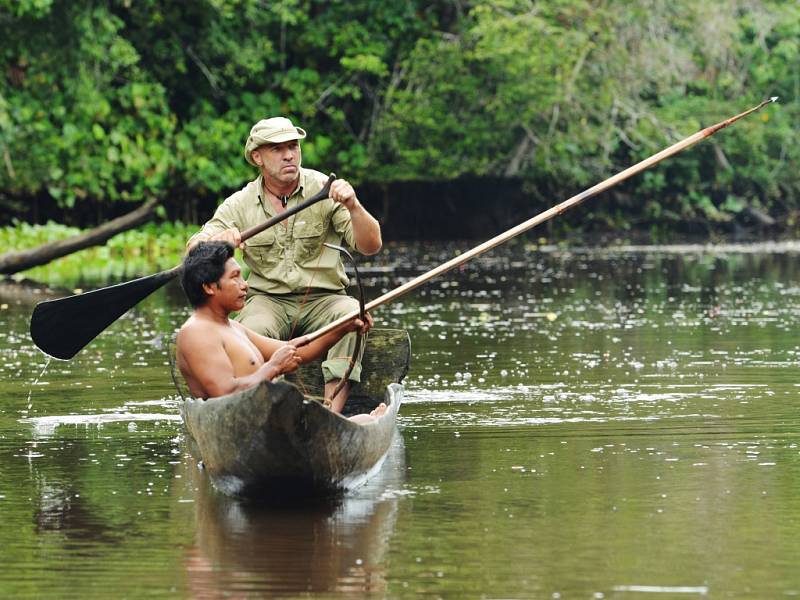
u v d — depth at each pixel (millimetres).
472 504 12125
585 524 11344
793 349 22938
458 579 9844
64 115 53312
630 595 9422
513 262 47938
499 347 23672
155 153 53875
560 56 56188
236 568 10211
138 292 14977
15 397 18766
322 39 58156
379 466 13562
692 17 59188
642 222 68000
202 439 12500
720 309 30422
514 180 63656
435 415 16844
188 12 55156
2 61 52594
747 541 10758
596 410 17016
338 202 15641
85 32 51219
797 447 14523
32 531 11391
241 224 16641
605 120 59062
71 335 14977
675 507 11891
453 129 58281
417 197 63438
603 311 30172
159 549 10773
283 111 58875
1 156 52906
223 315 13367
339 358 16266
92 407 17891
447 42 58812
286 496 12469
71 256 49688
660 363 21297
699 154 65938
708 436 15203
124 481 13328
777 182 67312
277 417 11688
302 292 16703
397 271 43094
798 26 65688
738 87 65938
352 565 10234
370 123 60812
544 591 9539
